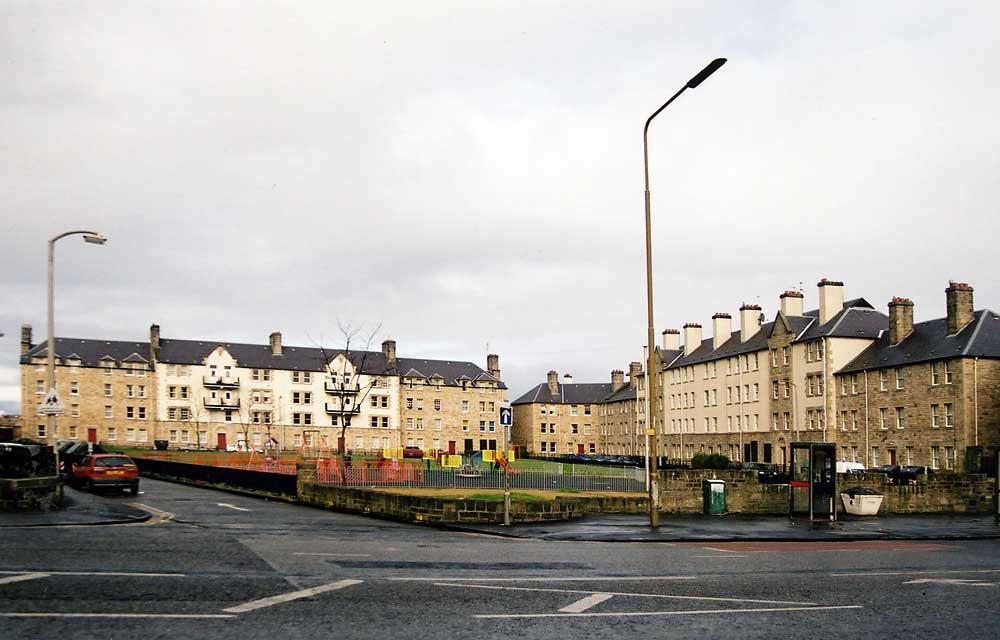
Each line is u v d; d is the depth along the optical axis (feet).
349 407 386.32
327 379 386.93
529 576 42.52
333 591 36.17
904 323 228.63
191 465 152.05
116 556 45.19
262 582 37.96
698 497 91.20
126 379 355.77
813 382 248.11
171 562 43.47
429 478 140.36
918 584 41.93
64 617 29.68
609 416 411.13
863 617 33.30
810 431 248.73
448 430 409.28
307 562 45.27
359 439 390.21
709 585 40.81
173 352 368.48
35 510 75.61
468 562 47.78
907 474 180.55
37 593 33.68
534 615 32.40
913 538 71.10
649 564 48.91
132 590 34.91
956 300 206.59
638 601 35.83
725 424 298.56
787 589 39.96
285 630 28.81
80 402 347.36
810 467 84.69
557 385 444.55
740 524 79.30
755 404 280.10
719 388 304.09
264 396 375.86
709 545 63.16
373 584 38.37
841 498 96.22
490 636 28.89
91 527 63.82
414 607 33.32
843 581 42.88
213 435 366.84
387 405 397.19
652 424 75.15
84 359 350.43
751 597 37.42
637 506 91.40
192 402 364.79
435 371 416.87
